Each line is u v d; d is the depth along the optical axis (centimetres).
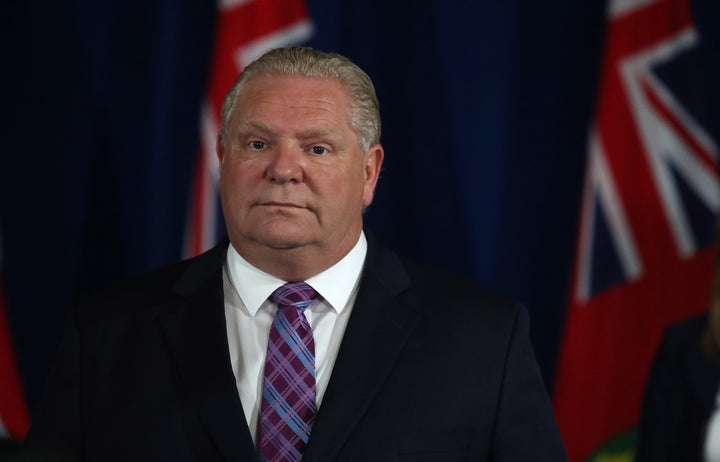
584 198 820
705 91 825
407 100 827
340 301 386
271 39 816
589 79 830
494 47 829
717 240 688
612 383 821
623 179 818
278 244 362
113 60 816
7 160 814
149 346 381
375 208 830
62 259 816
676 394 673
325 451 348
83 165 816
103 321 394
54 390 386
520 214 834
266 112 359
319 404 365
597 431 823
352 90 375
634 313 819
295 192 356
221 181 385
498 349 383
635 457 692
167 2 814
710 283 812
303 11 819
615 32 819
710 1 825
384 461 353
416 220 829
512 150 834
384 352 373
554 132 832
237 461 347
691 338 684
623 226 818
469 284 414
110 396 374
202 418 358
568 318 823
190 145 820
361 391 362
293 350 369
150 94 813
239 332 382
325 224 362
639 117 816
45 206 816
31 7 814
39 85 813
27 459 182
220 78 809
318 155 362
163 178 820
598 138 816
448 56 825
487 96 829
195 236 808
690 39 818
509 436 371
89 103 815
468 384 372
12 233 816
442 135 827
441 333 383
